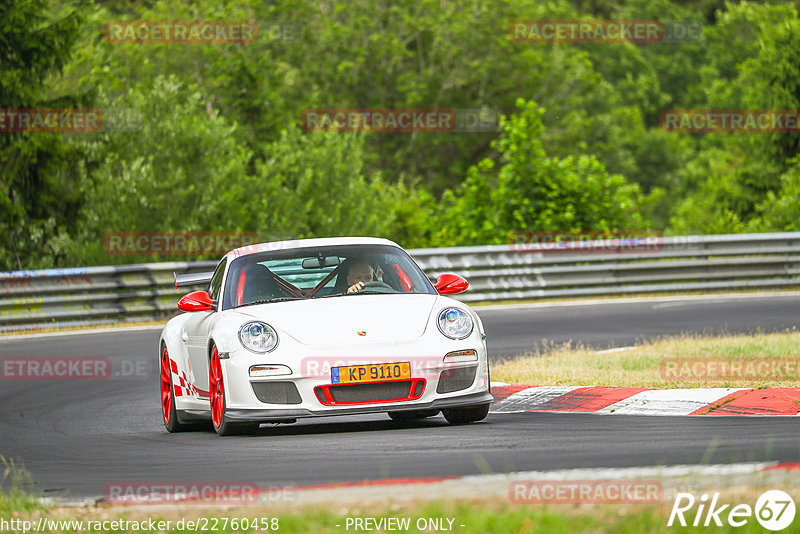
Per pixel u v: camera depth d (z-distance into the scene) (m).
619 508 15.45
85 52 152.38
